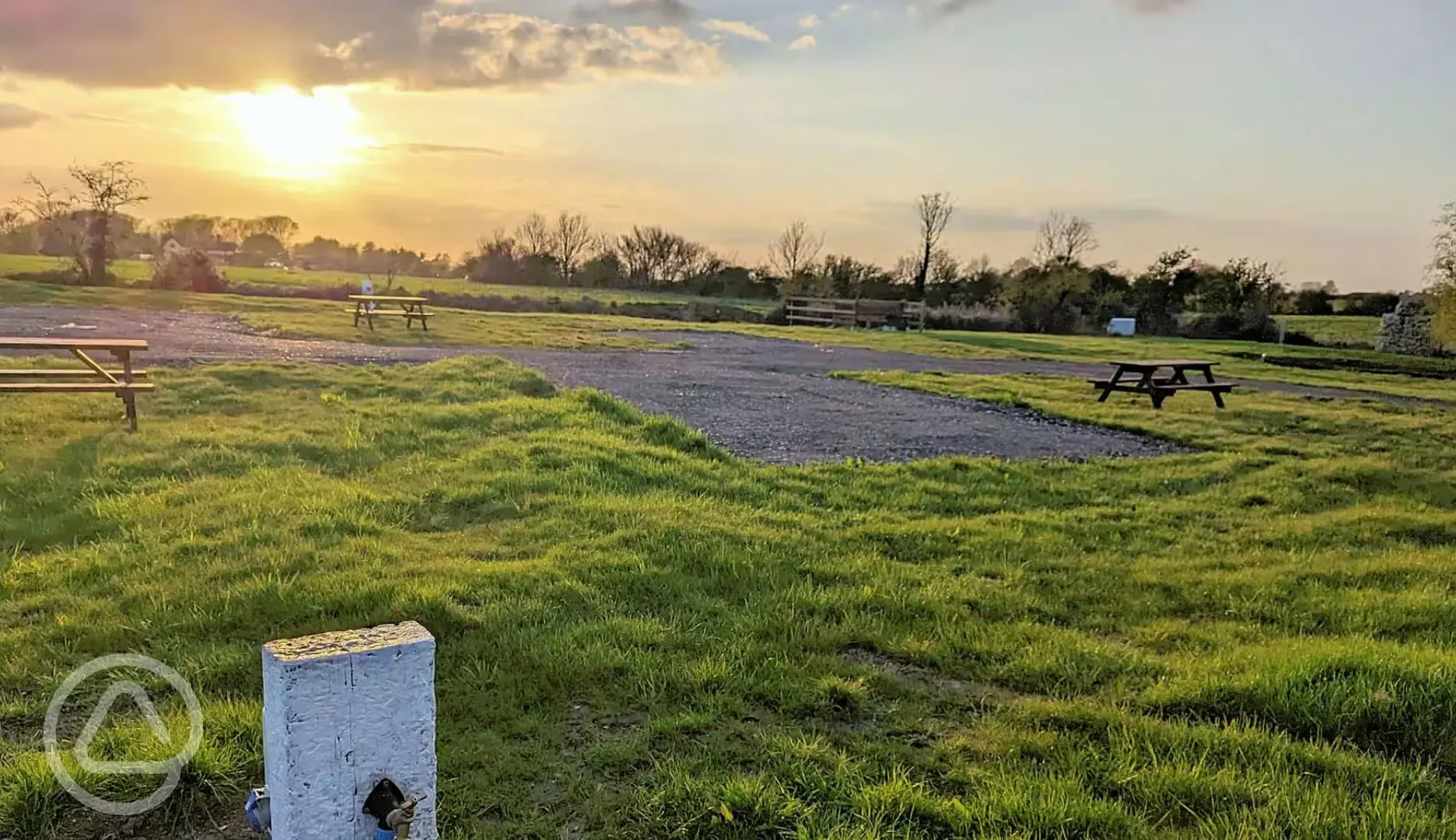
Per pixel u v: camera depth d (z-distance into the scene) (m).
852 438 10.78
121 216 33.00
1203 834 3.04
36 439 7.98
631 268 57.38
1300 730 3.86
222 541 5.62
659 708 3.83
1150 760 3.52
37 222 36.19
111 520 5.98
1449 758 3.63
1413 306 34.66
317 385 11.62
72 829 2.91
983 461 9.50
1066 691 4.24
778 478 8.25
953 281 51.22
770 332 31.19
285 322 21.78
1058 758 3.54
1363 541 7.41
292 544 5.59
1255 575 6.18
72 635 4.32
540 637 4.39
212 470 7.39
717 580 5.38
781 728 3.71
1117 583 5.95
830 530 6.69
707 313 40.25
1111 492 8.73
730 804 3.09
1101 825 3.06
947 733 3.78
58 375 8.59
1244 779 3.36
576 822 3.07
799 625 4.76
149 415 9.42
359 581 4.96
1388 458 10.90
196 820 3.02
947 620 5.03
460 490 7.03
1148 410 14.06
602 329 27.70
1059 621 5.27
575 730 3.66
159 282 31.97
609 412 10.40
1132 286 45.88
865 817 3.06
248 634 4.37
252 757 3.23
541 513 6.61
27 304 22.69
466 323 25.86
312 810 2.13
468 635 4.42
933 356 24.23
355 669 2.16
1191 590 5.85
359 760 2.18
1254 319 41.16
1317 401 16.31
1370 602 5.62
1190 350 30.47
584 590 5.04
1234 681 4.16
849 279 47.81
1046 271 45.47
